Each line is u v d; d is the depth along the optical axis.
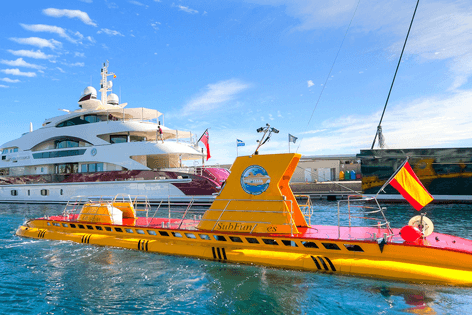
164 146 26.05
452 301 6.52
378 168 26.14
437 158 24.80
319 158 38.62
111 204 13.18
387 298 6.77
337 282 7.59
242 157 10.19
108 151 27.30
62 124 30.30
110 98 31.72
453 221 17.22
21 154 31.41
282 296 7.05
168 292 7.43
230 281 7.89
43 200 29.98
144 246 10.72
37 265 9.53
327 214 20.30
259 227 9.45
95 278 8.39
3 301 7.09
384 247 8.03
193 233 10.27
